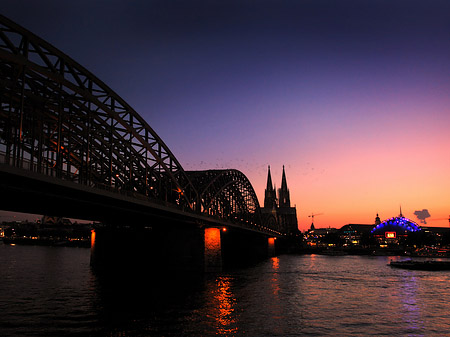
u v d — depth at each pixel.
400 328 41.88
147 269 90.62
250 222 143.88
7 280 74.88
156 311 47.41
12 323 41.25
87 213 62.38
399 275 96.75
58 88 40.50
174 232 89.94
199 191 90.88
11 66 36.41
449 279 88.06
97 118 49.38
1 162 32.03
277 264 130.25
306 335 38.53
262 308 50.50
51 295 57.72
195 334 37.94
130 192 54.12
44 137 45.66
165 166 65.94
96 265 97.50
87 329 39.06
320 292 65.31
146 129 60.69
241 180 128.88
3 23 33.41
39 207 52.78
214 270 88.94
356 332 40.00
